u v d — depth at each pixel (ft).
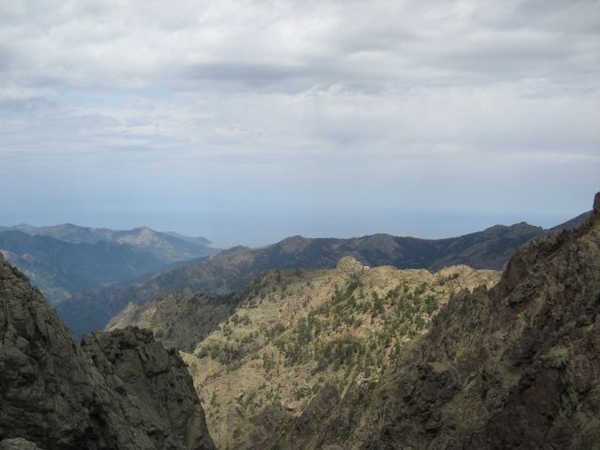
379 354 501.15
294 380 530.27
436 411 211.20
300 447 296.51
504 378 191.93
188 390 247.09
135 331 238.27
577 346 170.91
